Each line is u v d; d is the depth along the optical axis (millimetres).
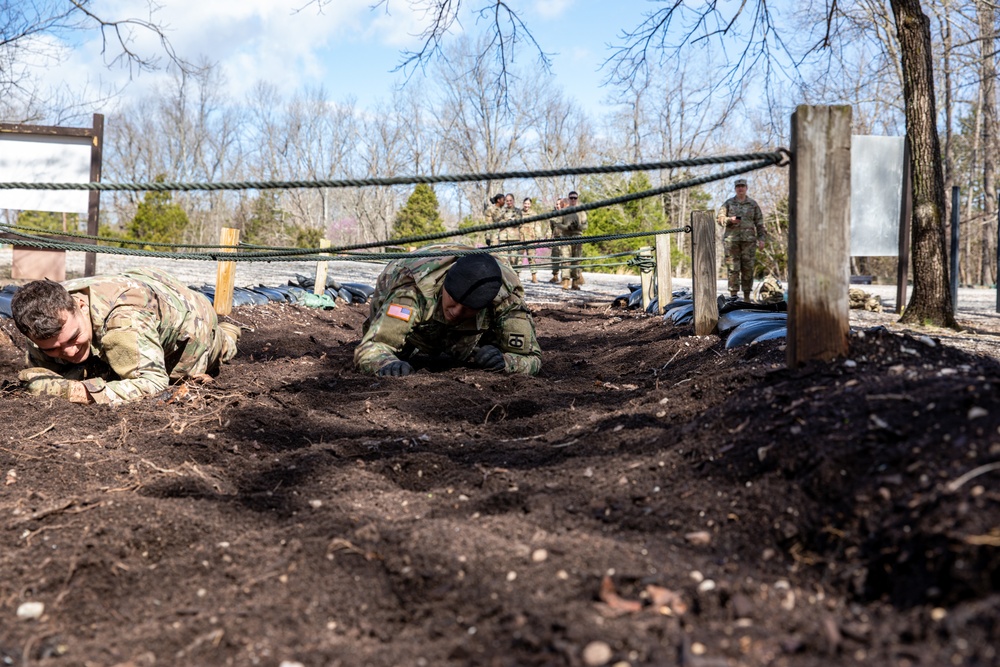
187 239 38781
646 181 33625
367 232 57938
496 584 2174
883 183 10539
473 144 49250
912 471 2225
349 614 2180
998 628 1630
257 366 5980
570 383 5461
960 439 2254
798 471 2531
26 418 3984
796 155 3209
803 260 3258
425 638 2012
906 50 9211
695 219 6762
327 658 1948
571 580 2160
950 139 30781
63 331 4070
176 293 4988
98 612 2270
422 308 5551
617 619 1944
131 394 4328
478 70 12844
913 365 3105
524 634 1912
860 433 2531
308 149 59875
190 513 2820
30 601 2316
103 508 2816
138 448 3668
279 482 3283
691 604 2002
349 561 2430
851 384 2969
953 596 1791
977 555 1819
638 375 5703
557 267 11758
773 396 3111
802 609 1956
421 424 4266
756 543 2316
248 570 2441
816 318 3293
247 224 56875
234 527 2768
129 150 62719
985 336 8531
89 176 10695
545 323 10430
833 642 1762
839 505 2301
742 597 1991
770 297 11906
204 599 2299
